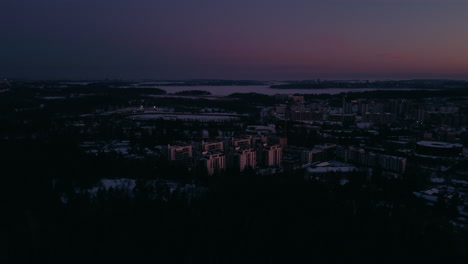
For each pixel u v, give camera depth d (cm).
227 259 11475
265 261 11469
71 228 12938
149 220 13550
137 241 12231
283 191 17075
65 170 19238
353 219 14212
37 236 12331
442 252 12181
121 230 12838
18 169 18000
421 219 14775
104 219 13550
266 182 18425
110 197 15725
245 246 12194
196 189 18500
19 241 11969
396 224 14000
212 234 12781
